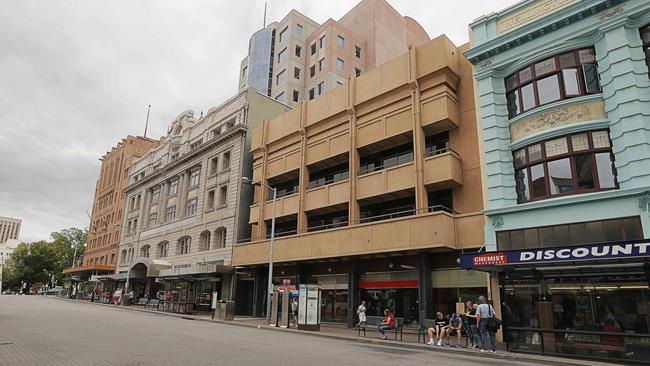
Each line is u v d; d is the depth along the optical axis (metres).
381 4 59.25
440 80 22.34
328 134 28.62
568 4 18.30
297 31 59.28
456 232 20.38
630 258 12.43
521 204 17.78
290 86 56.12
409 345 16.33
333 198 27.02
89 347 12.66
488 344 16.64
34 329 17.41
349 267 25.28
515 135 18.97
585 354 13.38
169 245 45.75
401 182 23.06
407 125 23.64
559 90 17.73
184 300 34.06
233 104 41.03
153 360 10.59
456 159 21.62
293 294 25.03
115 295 45.78
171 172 48.81
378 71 25.67
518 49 19.39
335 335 19.48
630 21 16.34
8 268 101.56
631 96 15.54
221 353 12.18
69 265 100.06
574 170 16.59
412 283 22.78
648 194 14.47
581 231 16.02
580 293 14.16
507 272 15.70
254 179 34.47
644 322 12.79
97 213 76.12
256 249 30.80
